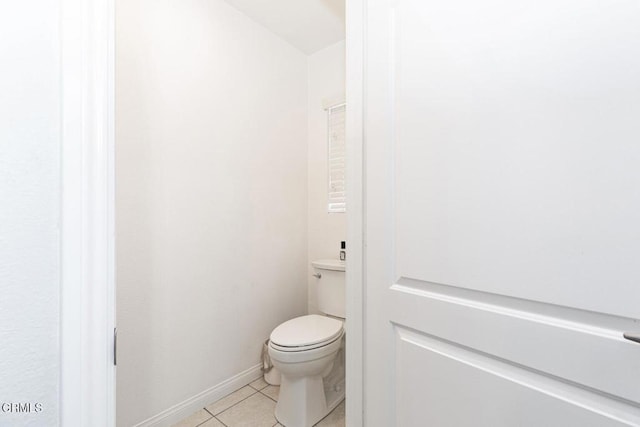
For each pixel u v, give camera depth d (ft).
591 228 1.71
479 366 2.26
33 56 1.50
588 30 1.71
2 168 1.42
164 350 4.65
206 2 5.32
